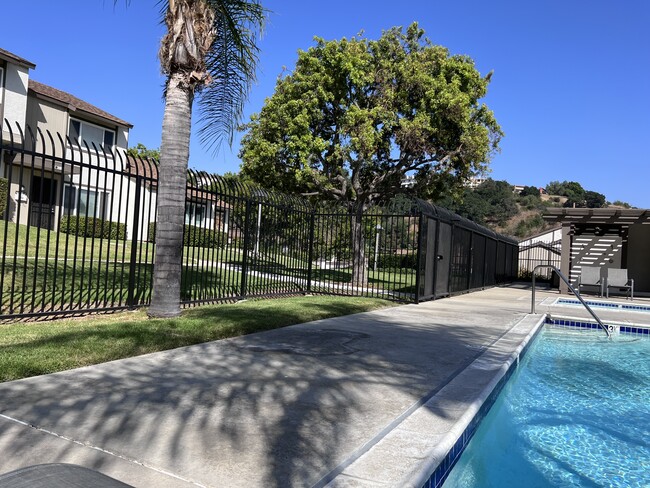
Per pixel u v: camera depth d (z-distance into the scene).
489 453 3.62
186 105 6.98
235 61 8.04
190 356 4.81
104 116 22.56
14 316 5.72
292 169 14.88
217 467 2.39
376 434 2.89
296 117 13.95
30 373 3.88
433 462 2.50
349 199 16.16
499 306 11.63
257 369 4.42
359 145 13.84
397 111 15.01
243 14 7.52
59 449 2.51
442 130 14.72
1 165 17.98
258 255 11.48
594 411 4.71
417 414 3.30
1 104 18.28
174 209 6.91
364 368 4.63
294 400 3.54
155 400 3.39
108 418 2.99
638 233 20.91
